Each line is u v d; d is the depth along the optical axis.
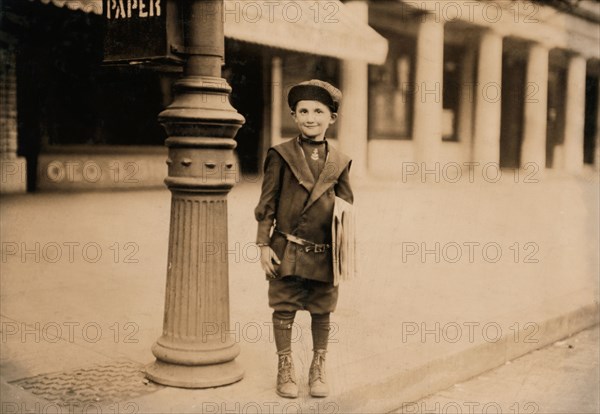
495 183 14.09
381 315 4.38
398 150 15.24
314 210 2.91
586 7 16.08
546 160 17.19
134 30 2.93
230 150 3.07
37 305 4.49
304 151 2.97
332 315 4.35
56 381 3.12
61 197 9.82
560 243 7.38
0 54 10.41
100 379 3.15
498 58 16.09
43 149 10.86
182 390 3.02
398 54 15.21
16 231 7.15
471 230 8.04
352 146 13.54
